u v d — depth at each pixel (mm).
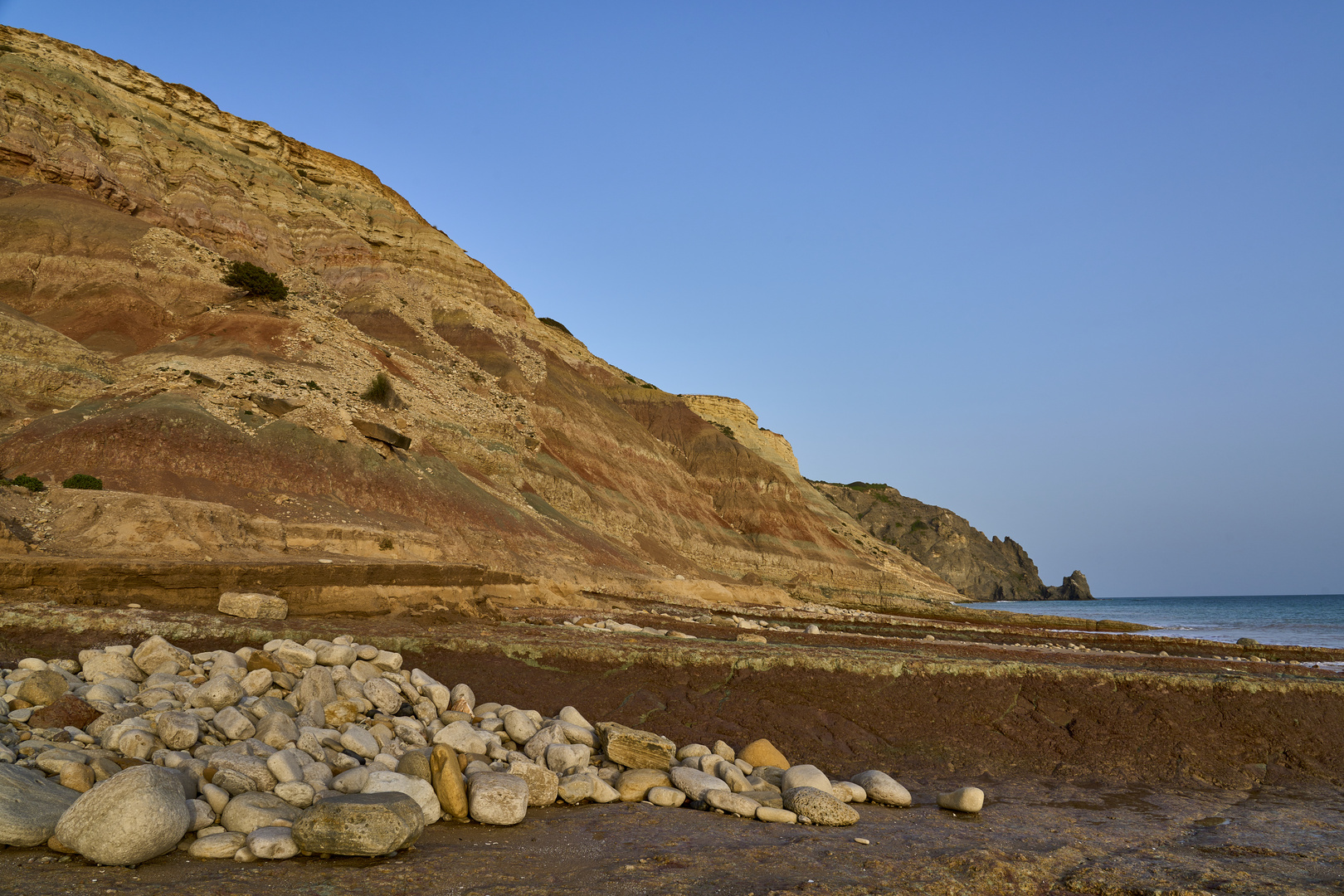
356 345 63844
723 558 85750
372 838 7555
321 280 79812
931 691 17672
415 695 13086
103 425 37344
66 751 8477
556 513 63844
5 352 42344
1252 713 17031
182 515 26281
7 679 10789
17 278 52156
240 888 6508
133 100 79000
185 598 20172
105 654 12211
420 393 62812
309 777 8984
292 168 92250
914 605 93812
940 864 8453
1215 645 47656
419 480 48438
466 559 43500
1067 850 9633
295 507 39156
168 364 46469
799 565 92625
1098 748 15992
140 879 6535
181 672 12328
